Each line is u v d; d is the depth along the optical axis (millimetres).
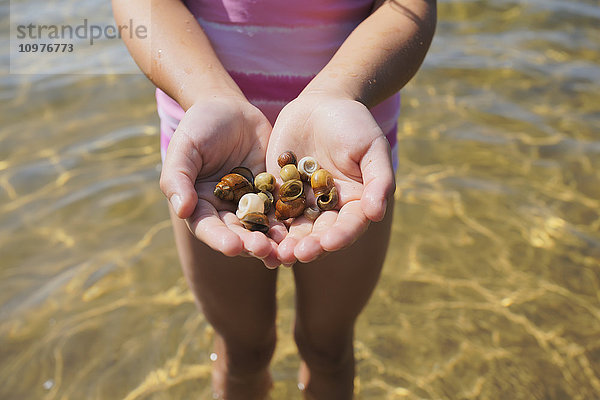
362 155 428
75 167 975
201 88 466
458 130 1076
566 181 970
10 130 1038
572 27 1421
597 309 777
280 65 495
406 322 771
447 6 1489
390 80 472
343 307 562
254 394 662
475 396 689
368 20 490
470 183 967
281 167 467
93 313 770
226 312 578
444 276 828
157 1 497
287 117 471
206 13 502
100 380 699
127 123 1072
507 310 779
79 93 1135
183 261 566
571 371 708
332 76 465
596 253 847
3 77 1159
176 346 741
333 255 525
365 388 698
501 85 1202
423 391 694
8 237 851
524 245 863
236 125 460
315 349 604
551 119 1107
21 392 680
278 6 482
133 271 824
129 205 917
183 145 433
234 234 397
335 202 447
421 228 895
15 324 749
